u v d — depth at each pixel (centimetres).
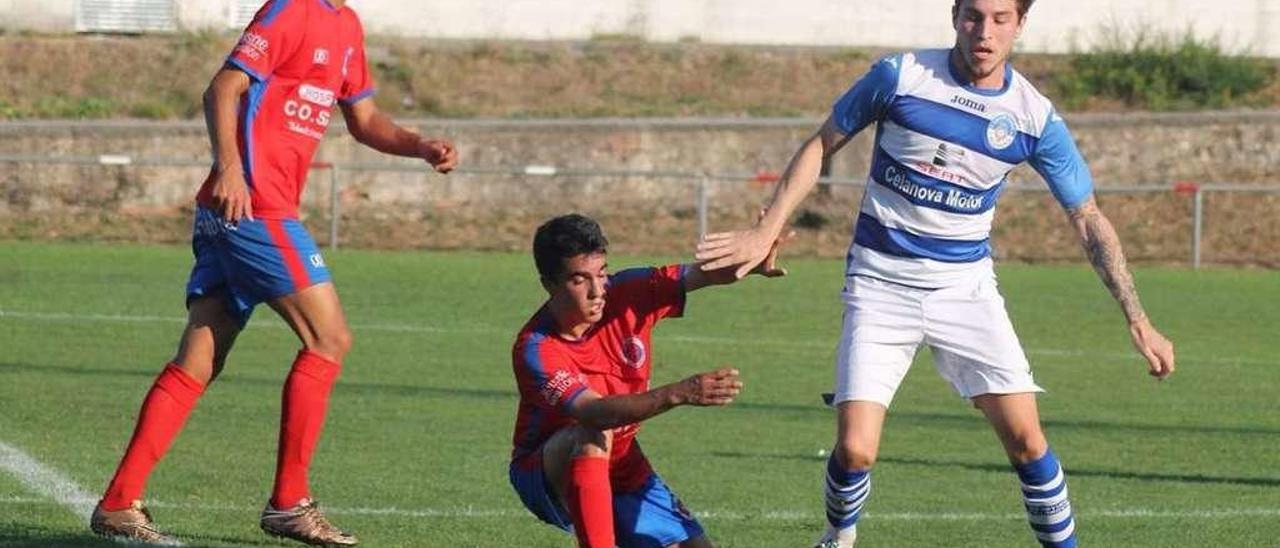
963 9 1435
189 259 4766
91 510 1789
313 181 5597
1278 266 5312
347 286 4262
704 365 3166
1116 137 5975
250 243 1605
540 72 6788
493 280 4466
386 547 1655
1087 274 4941
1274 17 7281
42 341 3259
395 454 2227
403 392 2775
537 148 5800
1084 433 2533
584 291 1358
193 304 1645
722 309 3994
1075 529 1827
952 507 1950
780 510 1908
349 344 1648
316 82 1630
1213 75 6700
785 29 7438
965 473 2178
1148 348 1478
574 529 1401
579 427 1387
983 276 1512
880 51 7169
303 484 1625
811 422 2575
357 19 1711
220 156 1563
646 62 6900
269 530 1627
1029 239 5522
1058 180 1495
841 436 1478
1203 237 5550
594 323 1403
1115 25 7169
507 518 1817
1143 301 4328
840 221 5553
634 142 5844
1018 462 1509
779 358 3275
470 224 5550
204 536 1673
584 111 6531
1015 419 1488
